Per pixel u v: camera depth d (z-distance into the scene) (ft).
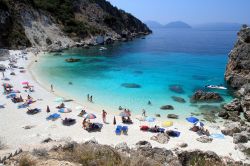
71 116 126.62
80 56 309.42
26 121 117.60
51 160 49.08
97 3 575.38
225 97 163.94
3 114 124.36
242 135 105.19
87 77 206.59
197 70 239.30
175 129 116.98
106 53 341.82
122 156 53.62
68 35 399.24
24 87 171.53
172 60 297.12
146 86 183.73
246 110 133.90
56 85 181.37
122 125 119.34
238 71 184.34
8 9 327.47
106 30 504.43
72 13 455.22
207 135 110.63
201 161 67.56
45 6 414.82
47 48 329.72
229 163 75.66
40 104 141.49
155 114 134.92
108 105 145.89
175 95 165.27
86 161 50.24
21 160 47.57
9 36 311.27
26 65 238.89
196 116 134.00
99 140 103.30
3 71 207.21
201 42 568.82
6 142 92.68
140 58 308.60
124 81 196.24
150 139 105.91
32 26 353.10
